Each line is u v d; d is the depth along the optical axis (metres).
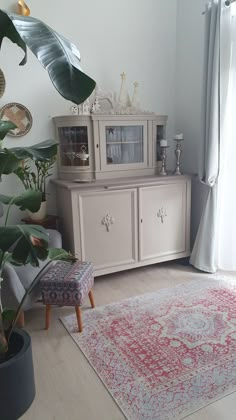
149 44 3.16
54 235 2.42
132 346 1.90
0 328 1.40
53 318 2.25
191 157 3.24
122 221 2.77
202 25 2.91
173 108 3.41
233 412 1.44
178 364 1.74
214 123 2.65
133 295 2.54
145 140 3.00
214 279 2.80
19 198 1.40
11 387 1.38
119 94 2.98
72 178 2.82
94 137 2.75
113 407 1.48
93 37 2.88
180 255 3.12
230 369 1.70
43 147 1.38
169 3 3.17
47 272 2.12
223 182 2.79
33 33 1.04
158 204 2.91
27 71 2.69
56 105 2.84
